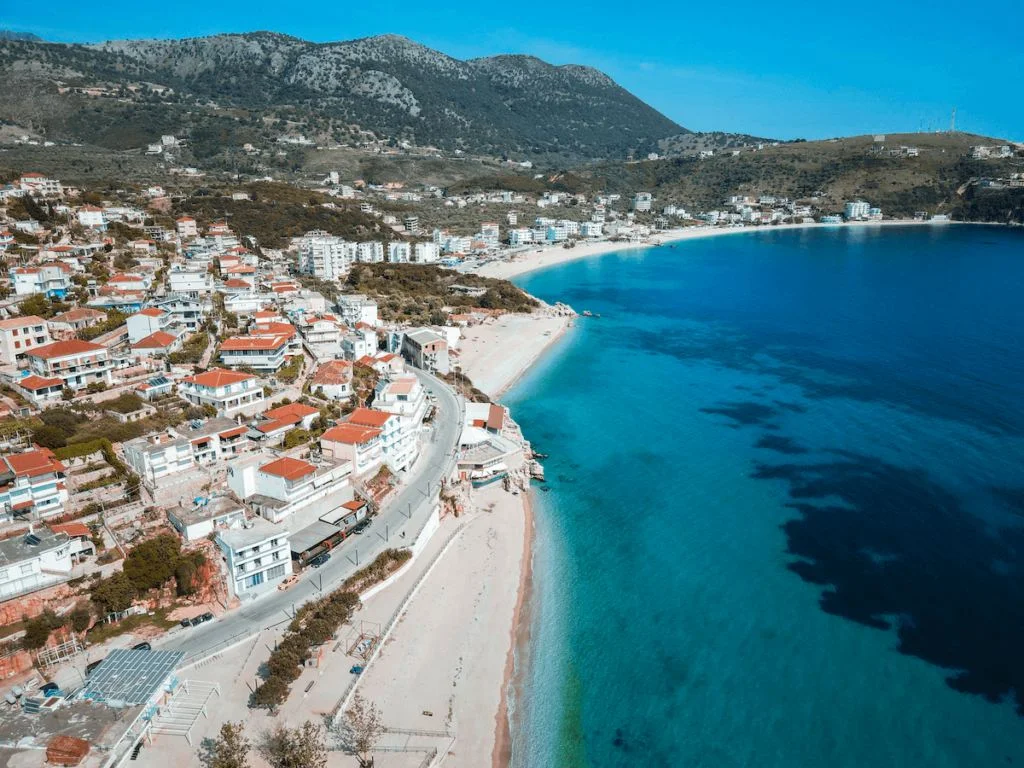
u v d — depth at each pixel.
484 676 69.19
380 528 89.38
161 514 81.00
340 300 187.25
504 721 64.38
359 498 93.44
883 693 68.06
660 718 65.50
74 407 96.12
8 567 65.12
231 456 93.50
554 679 70.00
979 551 90.25
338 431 97.31
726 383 162.62
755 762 60.84
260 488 86.00
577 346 198.12
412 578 82.88
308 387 120.94
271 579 77.31
